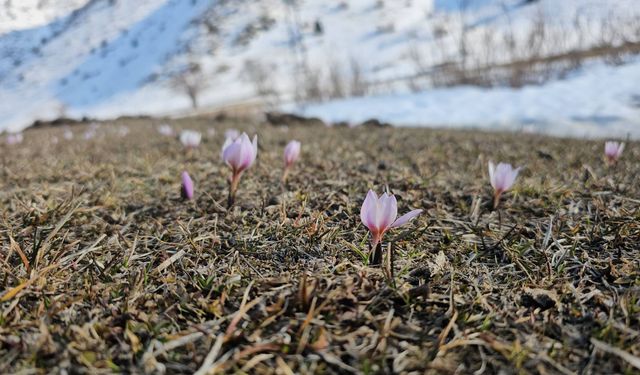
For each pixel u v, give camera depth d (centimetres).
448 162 66
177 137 120
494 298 23
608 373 17
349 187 44
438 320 20
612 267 25
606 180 48
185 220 35
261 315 20
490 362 17
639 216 34
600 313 21
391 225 25
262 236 31
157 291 23
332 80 478
